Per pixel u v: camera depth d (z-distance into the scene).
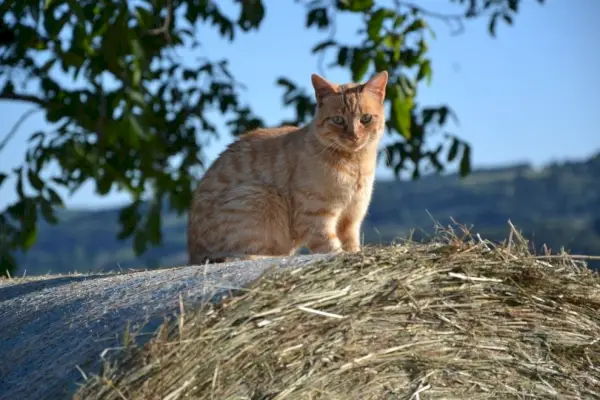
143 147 9.60
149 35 9.99
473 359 4.45
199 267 4.90
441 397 4.34
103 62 8.95
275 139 7.11
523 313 4.61
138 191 10.05
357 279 4.25
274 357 3.94
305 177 6.77
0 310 5.05
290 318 4.01
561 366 4.61
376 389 4.21
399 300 4.33
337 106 6.82
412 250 4.52
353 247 7.16
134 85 8.51
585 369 4.65
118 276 5.33
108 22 8.30
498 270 4.59
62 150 9.39
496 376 4.48
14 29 9.59
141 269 6.13
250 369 3.88
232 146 7.22
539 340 4.60
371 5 9.88
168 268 5.62
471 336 4.47
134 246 9.89
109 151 10.41
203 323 3.79
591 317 4.74
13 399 3.94
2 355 4.34
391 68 9.84
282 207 6.89
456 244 4.58
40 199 9.68
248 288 3.99
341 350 4.11
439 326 4.41
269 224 6.83
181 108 12.10
